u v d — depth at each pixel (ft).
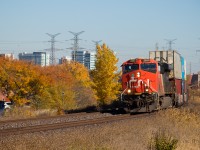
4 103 295.28
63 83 336.49
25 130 95.25
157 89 161.27
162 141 84.38
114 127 102.94
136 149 80.07
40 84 322.75
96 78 270.67
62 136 83.71
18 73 326.65
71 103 309.42
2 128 104.78
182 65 230.89
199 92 500.33
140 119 126.72
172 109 161.17
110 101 265.75
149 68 163.12
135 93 163.02
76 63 526.16
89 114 152.35
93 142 78.79
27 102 336.90
